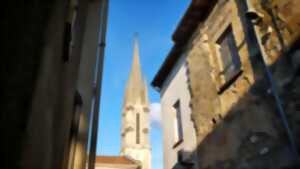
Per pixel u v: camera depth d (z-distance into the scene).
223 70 6.24
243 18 5.42
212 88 6.40
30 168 1.14
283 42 3.96
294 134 3.54
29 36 1.31
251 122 4.71
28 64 1.25
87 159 4.67
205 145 6.38
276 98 3.96
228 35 6.20
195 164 6.81
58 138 2.11
